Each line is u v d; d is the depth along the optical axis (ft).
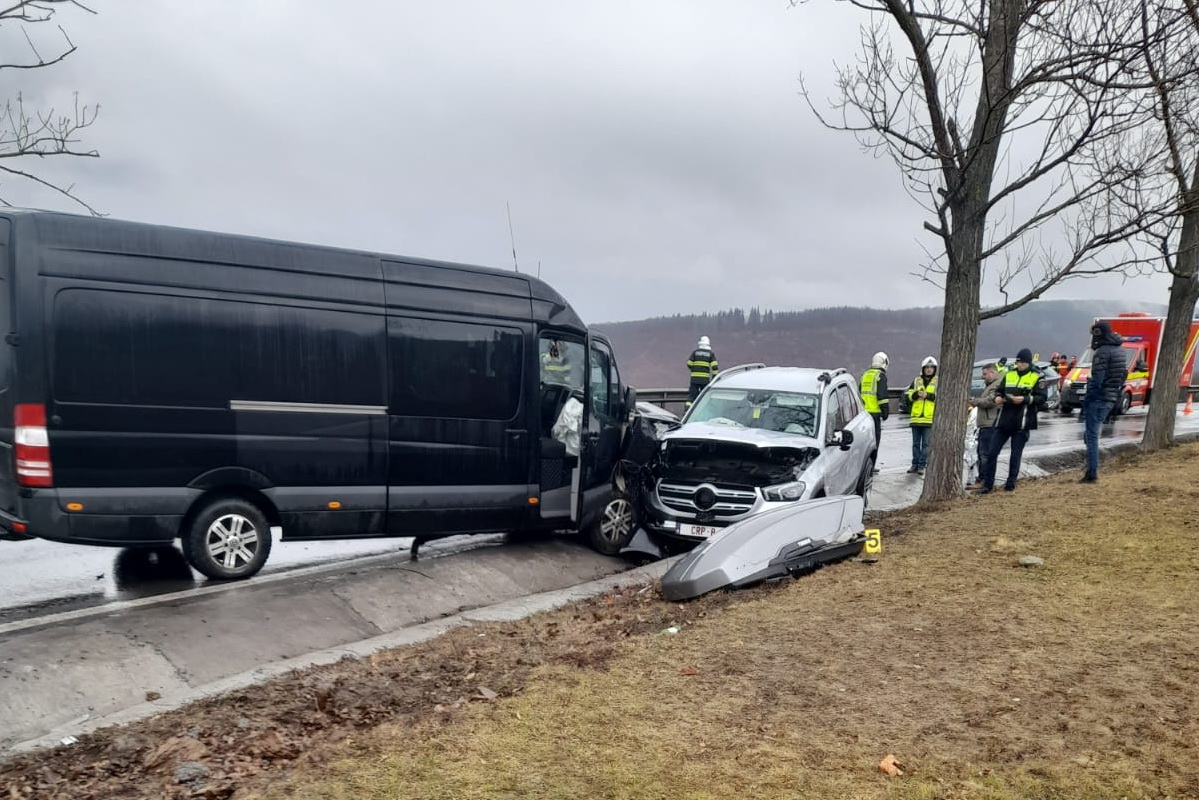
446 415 25.79
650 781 11.14
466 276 26.50
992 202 29.96
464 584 25.00
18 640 17.49
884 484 44.01
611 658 16.28
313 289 23.48
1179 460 39.63
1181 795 10.46
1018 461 35.29
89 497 20.30
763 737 12.46
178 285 21.40
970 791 10.73
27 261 19.56
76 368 20.03
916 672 14.85
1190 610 17.62
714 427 30.83
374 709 14.30
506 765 11.64
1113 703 13.12
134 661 17.28
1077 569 21.35
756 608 19.47
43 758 12.80
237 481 22.44
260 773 11.76
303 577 23.88
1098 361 34.71
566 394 28.63
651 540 30.60
